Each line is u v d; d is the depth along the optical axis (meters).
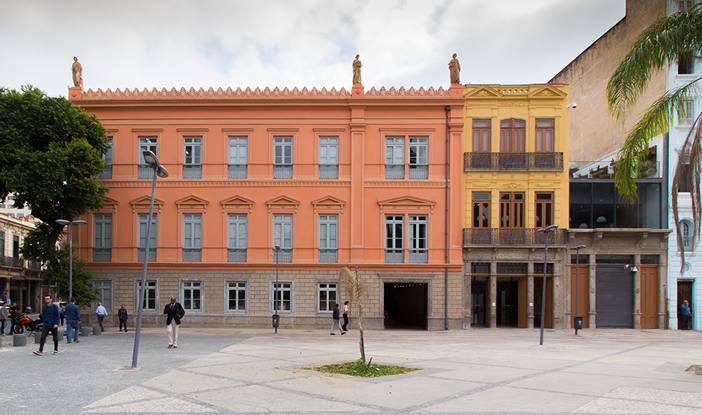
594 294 28.48
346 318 25.31
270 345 19.45
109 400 9.66
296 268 28.36
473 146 29.02
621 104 14.94
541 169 28.58
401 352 17.44
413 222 28.61
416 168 28.78
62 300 24.91
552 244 28.09
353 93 28.78
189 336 23.47
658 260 28.77
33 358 15.28
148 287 28.52
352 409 9.12
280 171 28.89
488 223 28.70
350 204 28.53
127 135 28.95
